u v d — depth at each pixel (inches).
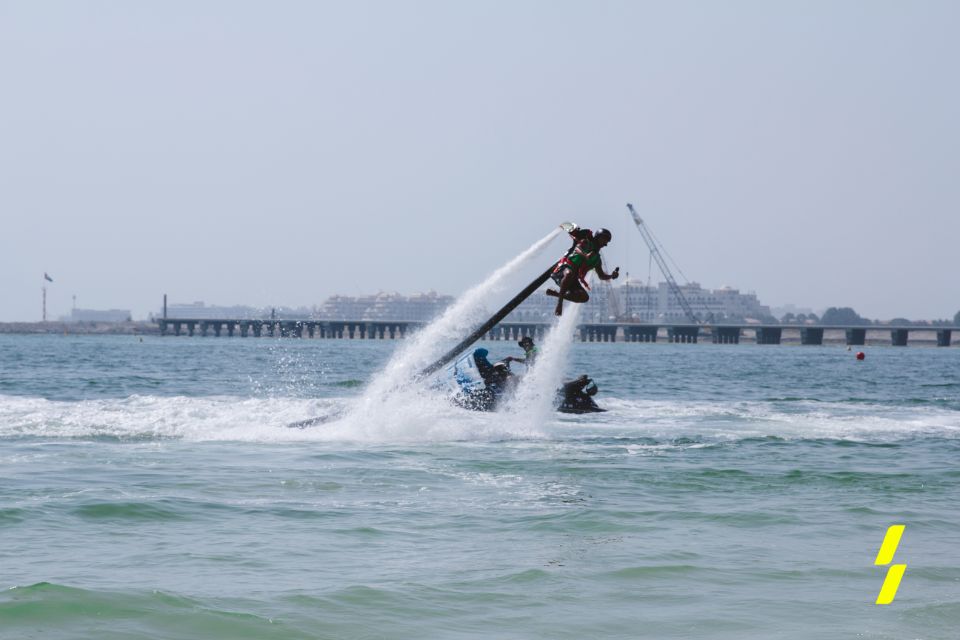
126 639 527.2
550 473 1163.3
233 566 690.2
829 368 6043.3
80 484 1010.1
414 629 560.4
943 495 1046.4
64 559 698.8
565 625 573.3
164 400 2055.9
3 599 582.2
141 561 698.2
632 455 1348.4
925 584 676.1
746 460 1311.5
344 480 1084.5
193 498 945.5
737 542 800.3
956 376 4847.4
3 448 1298.0
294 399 2087.8
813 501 997.8
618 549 765.3
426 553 743.1
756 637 556.4
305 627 557.0
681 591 650.2
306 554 732.0
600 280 1405.0
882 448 1470.2
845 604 622.5
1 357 5915.4
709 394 2930.6
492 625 571.5
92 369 4160.9
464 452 1355.8
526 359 1865.2
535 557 733.3
